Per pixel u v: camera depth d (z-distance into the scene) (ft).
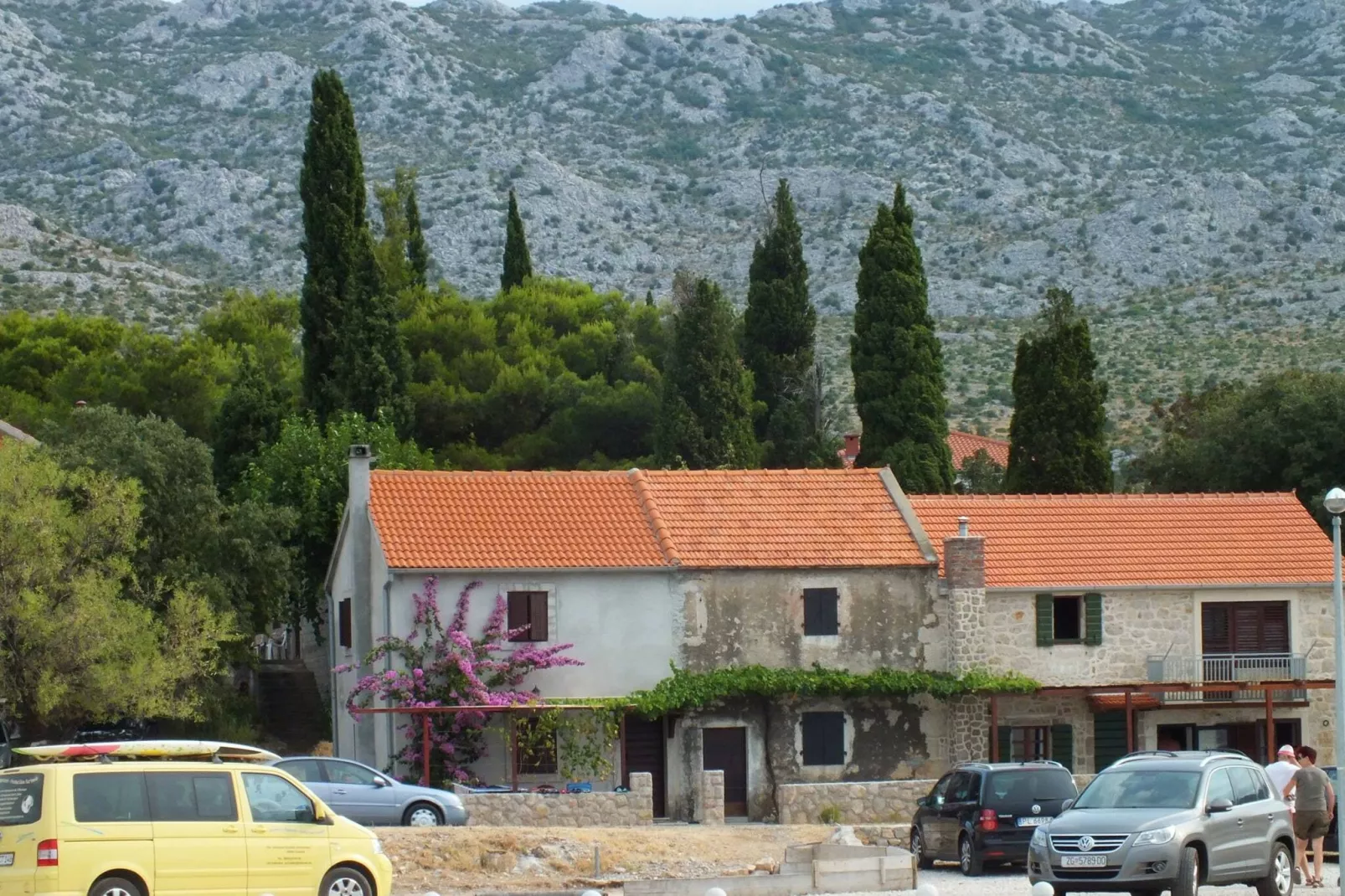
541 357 341.21
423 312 353.92
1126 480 338.34
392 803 158.40
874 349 296.30
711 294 307.17
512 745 189.88
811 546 205.16
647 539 202.28
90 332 412.57
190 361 357.41
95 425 229.04
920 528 209.36
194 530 225.76
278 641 320.09
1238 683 207.41
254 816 108.37
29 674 186.60
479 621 193.67
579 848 148.15
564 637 195.72
